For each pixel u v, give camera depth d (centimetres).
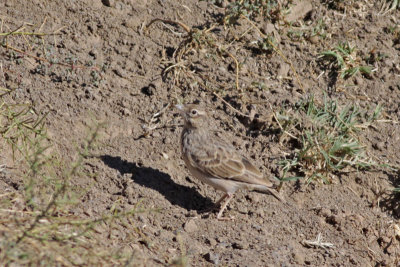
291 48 1527
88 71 1373
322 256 1165
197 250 1095
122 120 1321
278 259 1109
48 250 916
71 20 1462
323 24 1580
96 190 1171
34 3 1464
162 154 1293
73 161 1201
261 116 1380
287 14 1577
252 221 1212
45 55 1365
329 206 1284
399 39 1594
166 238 1112
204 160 1223
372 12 1652
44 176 1100
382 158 1371
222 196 1248
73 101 1305
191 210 1202
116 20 1495
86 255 945
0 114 1207
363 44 1573
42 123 1232
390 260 1220
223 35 1516
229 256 1095
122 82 1386
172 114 1364
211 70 1451
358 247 1211
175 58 1455
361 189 1326
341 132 1386
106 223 1080
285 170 1309
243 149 1348
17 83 1297
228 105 1393
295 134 1366
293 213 1252
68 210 1077
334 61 1508
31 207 1035
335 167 1321
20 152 1165
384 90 1498
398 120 1444
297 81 1470
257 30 1531
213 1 1596
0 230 923
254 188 1247
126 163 1244
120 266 957
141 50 1455
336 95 1466
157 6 1561
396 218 1297
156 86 1388
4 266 855
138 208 1155
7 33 1319
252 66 1475
